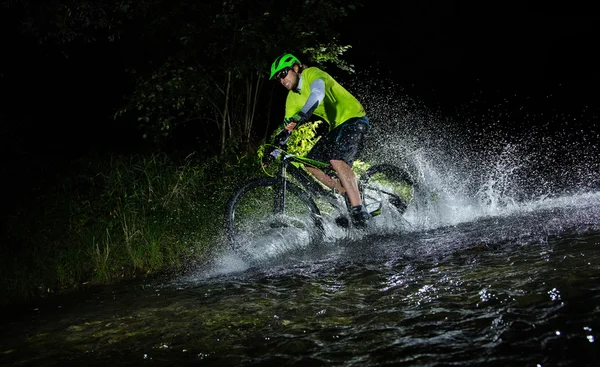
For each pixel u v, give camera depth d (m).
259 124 10.12
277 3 7.47
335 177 5.16
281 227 5.01
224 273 4.46
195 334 2.77
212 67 7.63
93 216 5.65
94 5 6.78
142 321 3.16
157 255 5.16
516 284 2.87
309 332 2.59
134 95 7.30
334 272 3.86
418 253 4.12
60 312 3.78
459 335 2.30
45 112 9.53
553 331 2.19
